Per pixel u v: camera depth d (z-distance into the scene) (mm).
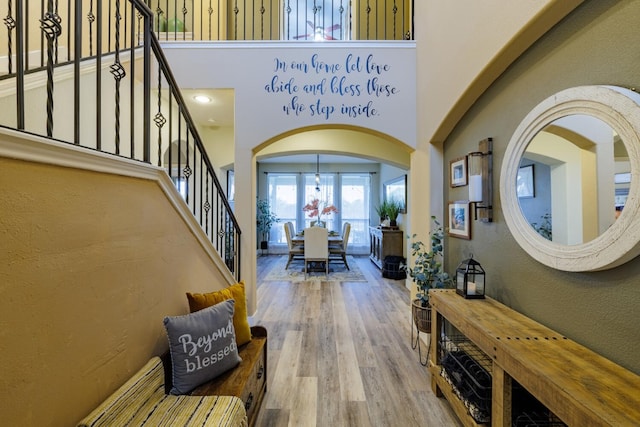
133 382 1369
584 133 1429
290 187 9039
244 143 3551
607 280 1347
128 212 1438
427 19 3178
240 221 3576
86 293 1187
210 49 3547
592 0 1425
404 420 1999
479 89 2314
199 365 1616
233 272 3480
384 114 3553
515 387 1617
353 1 4879
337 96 3547
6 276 893
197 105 4082
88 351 1194
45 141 974
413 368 2635
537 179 1730
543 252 1672
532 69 1827
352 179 9039
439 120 2875
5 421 892
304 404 2154
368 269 6797
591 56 1429
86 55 3377
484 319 1781
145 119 1669
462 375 1884
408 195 5969
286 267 6699
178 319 1634
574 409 1049
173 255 1857
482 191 2311
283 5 5094
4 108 1885
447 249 3107
